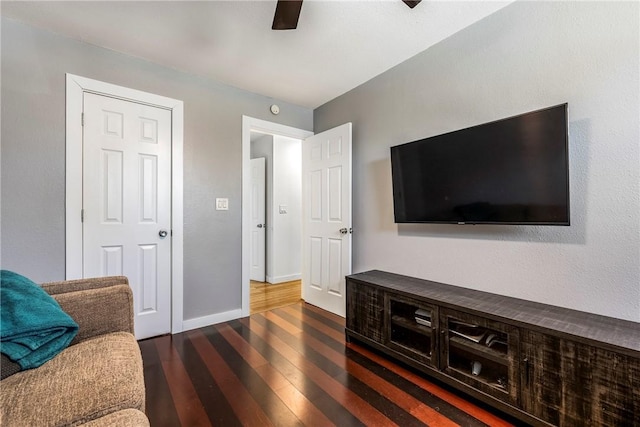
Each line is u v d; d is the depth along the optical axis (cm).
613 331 122
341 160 279
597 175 144
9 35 181
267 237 435
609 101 141
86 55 207
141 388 95
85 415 80
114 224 219
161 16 180
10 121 181
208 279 262
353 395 160
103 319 131
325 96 300
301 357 202
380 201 255
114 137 219
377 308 203
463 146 182
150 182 234
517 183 159
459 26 191
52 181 195
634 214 135
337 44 210
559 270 156
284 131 312
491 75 181
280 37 201
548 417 126
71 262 200
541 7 161
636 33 134
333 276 289
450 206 191
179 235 246
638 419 105
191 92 253
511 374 138
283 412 147
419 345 187
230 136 275
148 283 234
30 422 76
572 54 151
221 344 222
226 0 166
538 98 163
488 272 184
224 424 139
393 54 223
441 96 208
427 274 218
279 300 337
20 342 101
